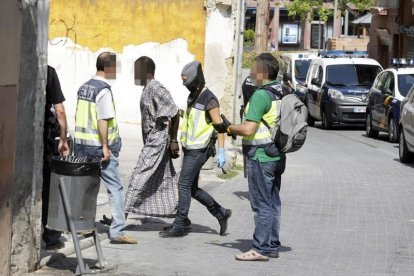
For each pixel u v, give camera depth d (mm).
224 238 12773
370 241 12883
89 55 25375
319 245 12508
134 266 10797
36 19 9852
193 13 24531
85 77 25500
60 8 25391
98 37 25281
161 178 12789
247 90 15148
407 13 54188
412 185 19359
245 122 11000
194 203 15773
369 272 10891
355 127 39281
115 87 25266
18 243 9789
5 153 9305
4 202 9367
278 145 10984
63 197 9570
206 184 18297
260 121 11000
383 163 24203
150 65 12727
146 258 11289
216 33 23641
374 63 38719
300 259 11531
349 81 37875
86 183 9672
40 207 10297
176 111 12672
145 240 12438
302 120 10961
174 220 13141
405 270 11055
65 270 10312
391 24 57656
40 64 10016
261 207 11250
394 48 57188
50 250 11148
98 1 25203
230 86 23578
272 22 102375
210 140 12484
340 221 14492
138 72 12758
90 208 9844
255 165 11109
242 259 11297
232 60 23578
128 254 11484
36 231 10227
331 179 20078
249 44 77812
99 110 11523
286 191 17891
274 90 11023
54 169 9641
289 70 44094
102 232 12570
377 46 62531
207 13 23891
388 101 31344
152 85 12727
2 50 9070
